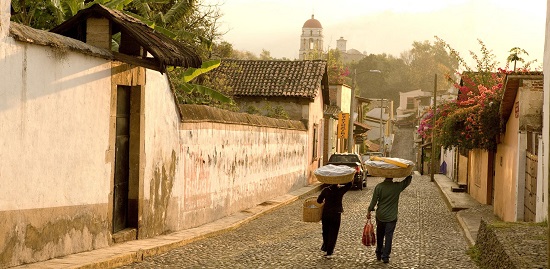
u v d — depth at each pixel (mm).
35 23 17375
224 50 37500
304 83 34531
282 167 28797
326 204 12508
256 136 23875
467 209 24172
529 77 18141
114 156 12148
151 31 12664
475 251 13492
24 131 9328
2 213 8906
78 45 10531
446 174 52344
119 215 12867
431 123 45188
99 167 11570
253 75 35000
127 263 11047
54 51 9953
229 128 20188
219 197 19219
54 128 10078
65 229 10523
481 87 23484
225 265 11391
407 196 31281
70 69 10430
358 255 13008
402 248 14211
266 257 12445
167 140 14836
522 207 17547
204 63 18625
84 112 10938
